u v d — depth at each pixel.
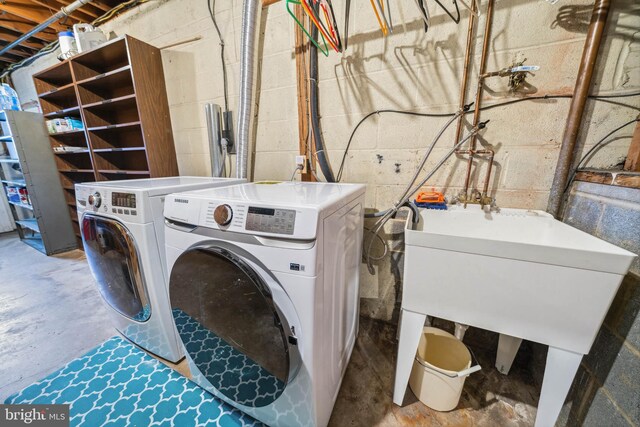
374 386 1.13
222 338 0.88
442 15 1.12
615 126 0.95
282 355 0.74
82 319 1.63
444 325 1.40
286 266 0.69
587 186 0.93
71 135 2.72
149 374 1.20
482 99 1.13
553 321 0.72
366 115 1.36
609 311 0.77
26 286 2.05
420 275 0.84
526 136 1.09
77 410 1.03
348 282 1.06
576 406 0.86
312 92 1.40
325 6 1.11
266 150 1.68
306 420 0.82
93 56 2.03
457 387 0.97
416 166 1.31
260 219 0.71
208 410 1.03
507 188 1.16
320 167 1.51
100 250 1.22
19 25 2.37
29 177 2.56
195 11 1.75
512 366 1.23
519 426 0.96
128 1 2.06
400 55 1.23
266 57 1.54
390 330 1.49
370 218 1.45
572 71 0.98
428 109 1.23
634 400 0.65
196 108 1.90
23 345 1.40
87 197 1.19
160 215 1.07
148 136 1.86
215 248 0.77
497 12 1.04
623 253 0.61
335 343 0.93
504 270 0.73
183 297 0.92
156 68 1.88
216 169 1.85
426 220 1.18
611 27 0.90
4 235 3.55
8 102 2.96
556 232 0.96
